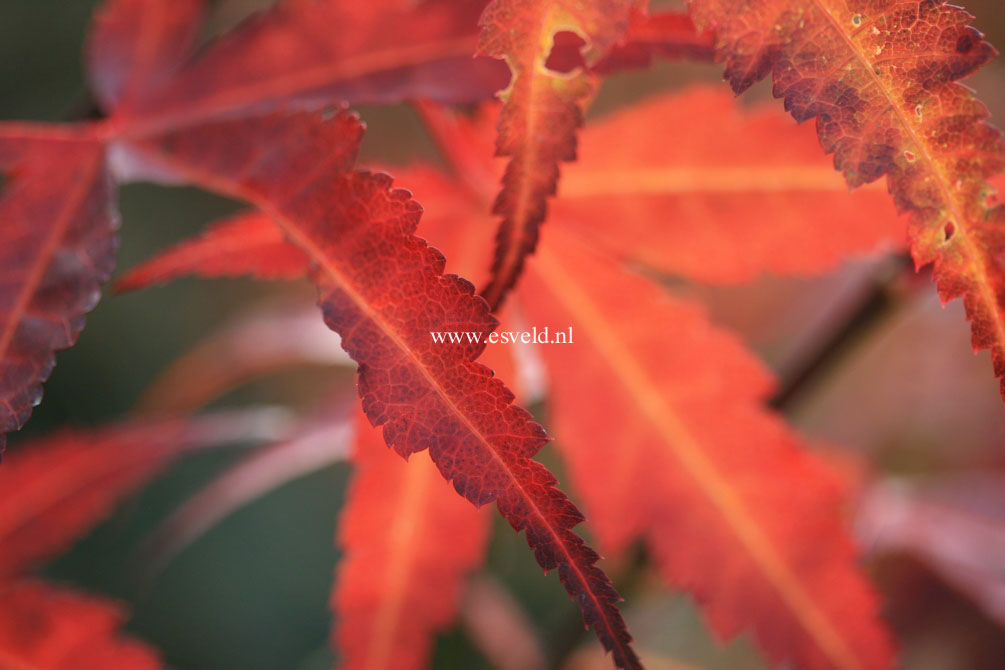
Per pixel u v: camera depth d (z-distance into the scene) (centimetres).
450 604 40
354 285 30
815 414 86
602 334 39
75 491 48
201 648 147
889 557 62
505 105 29
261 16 35
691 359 39
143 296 167
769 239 38
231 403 116
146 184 172
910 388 85
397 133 115
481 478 28
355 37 35
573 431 40
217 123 34
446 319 29
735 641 85
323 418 57
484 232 39
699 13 29
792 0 29
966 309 29
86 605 42
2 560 46
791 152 37
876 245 38
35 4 175
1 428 31
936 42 28
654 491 39
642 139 38
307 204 31
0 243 33
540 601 88
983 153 28
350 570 39
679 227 39
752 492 39
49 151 35
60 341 32
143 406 68
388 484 39
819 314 72
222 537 158
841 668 38
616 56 33
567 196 39
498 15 29
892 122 29
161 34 37
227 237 36
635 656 28
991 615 58
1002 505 62
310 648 152
